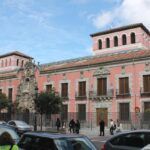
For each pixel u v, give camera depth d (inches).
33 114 2127.2
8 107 2233.0
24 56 3336.6
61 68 2079.2
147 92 1679.4
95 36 2677.2
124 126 1733.5
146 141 449.1
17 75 2377.0
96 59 2005.4
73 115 1971.0
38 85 2202.3
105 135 1545.3
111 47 2571.4
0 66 3373.5
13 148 260.5
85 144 377.1
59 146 360.8
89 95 1914.4
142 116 1673.2
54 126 2003.0
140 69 1720.0
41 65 2315.5
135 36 2460.6
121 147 469.4
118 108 1784.0
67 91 2034.9
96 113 1876.2
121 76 1790.1
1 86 2501.2
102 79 1882.4
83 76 1964.8
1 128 551.8
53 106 1779.0
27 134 413.1
